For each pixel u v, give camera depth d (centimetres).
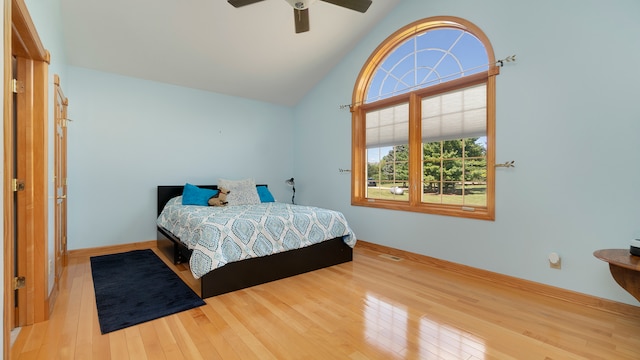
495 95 270
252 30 341
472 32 288
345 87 423
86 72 359
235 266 251
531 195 248
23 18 146
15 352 162
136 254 362
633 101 201
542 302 229
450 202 319
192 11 304
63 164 300
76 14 288
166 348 168
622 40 204
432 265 319
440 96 328
